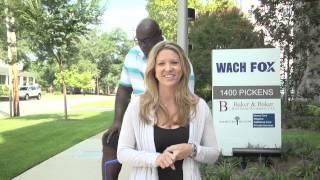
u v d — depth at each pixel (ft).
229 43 84.94
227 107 32.40
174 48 11.33
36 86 182.60
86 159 35.60
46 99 182.70
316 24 59.41
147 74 11.36
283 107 63.93
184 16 34.35
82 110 102.42
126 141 11.22
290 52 62.13
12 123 66.08
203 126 11.36
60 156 37.14
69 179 28.78
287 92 65.00
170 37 134.21
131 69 14.88
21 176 29.71
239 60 32.37
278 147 31.78
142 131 11.08
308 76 64.28
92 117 77.66
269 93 32.09
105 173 15.12
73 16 67.00
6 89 173.78
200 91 88.22
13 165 32.86
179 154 10.62
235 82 32.32
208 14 95.55
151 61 11.31
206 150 11.05
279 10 61.46
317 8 58.34
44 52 69.56
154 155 10.75
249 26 85.10
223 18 90.99
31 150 39.99
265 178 25.52
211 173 25.85
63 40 67.56
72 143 44.55
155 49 11.37
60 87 250.98
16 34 71.67
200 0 112.68
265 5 62.44
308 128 54.19
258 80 32.19
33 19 66.23
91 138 48.57
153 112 11.10
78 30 67.92
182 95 11.19
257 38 66.90
